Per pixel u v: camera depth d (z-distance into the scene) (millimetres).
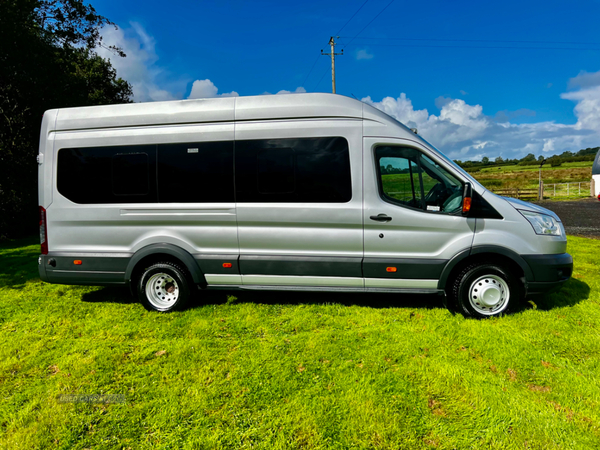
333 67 23953
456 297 4125
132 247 4441
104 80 20953
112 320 4211
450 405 2551
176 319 4172
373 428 2316
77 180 4488
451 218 4008
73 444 2248
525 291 4055
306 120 4191
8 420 2477
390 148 4121
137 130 4402
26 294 5266
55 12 13703
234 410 2533
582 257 7016
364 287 4203
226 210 4273
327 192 4145
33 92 11797
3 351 3443
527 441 2209
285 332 3795
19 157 12430
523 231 3979
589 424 2357
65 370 3100
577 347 3348
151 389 2799
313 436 2266
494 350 3281
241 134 4254
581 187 29391
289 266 4234
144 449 2195
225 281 4375
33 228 13211
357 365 3115
